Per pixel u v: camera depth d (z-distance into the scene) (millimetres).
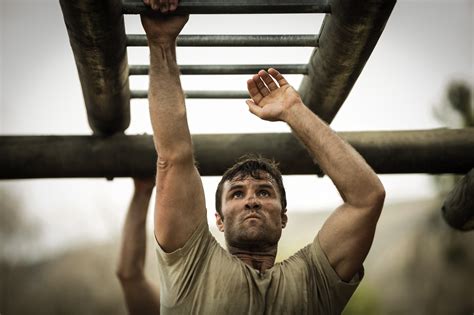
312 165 4355
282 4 3355
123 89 3920
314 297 3354
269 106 3559
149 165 4324
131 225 4887
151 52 3449
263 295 3262
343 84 3836
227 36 3607
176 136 3381
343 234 3408
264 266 3473
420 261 15602
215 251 3357
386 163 4363
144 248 4902
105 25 3316
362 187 3393
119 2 3303
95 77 3701
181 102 3434
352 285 3422
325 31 3574
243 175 3602
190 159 3402
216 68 3830
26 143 4297
